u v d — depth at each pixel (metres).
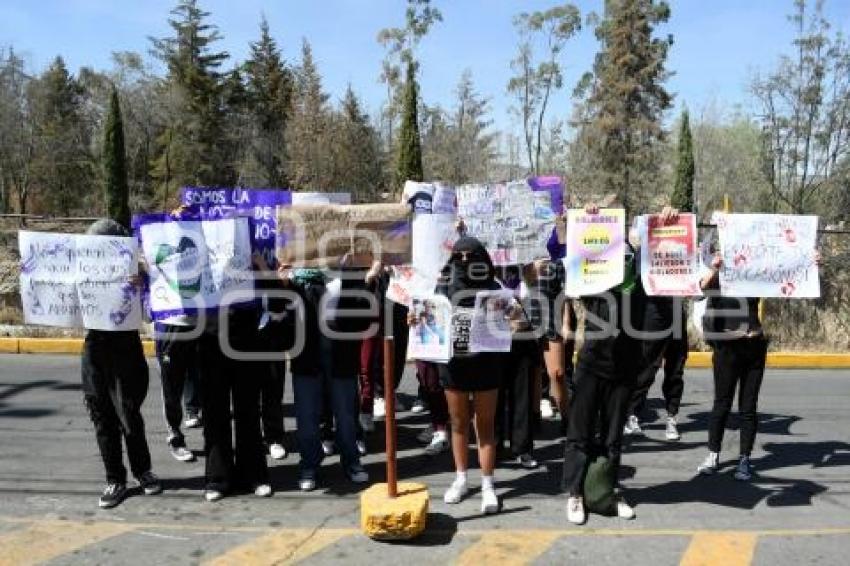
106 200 31.75
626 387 5.22
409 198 6.94
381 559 4.65
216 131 49.44
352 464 5.96
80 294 5.26
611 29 36.72
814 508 5.51
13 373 10.24
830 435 7.50
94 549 4.79
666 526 5.16
